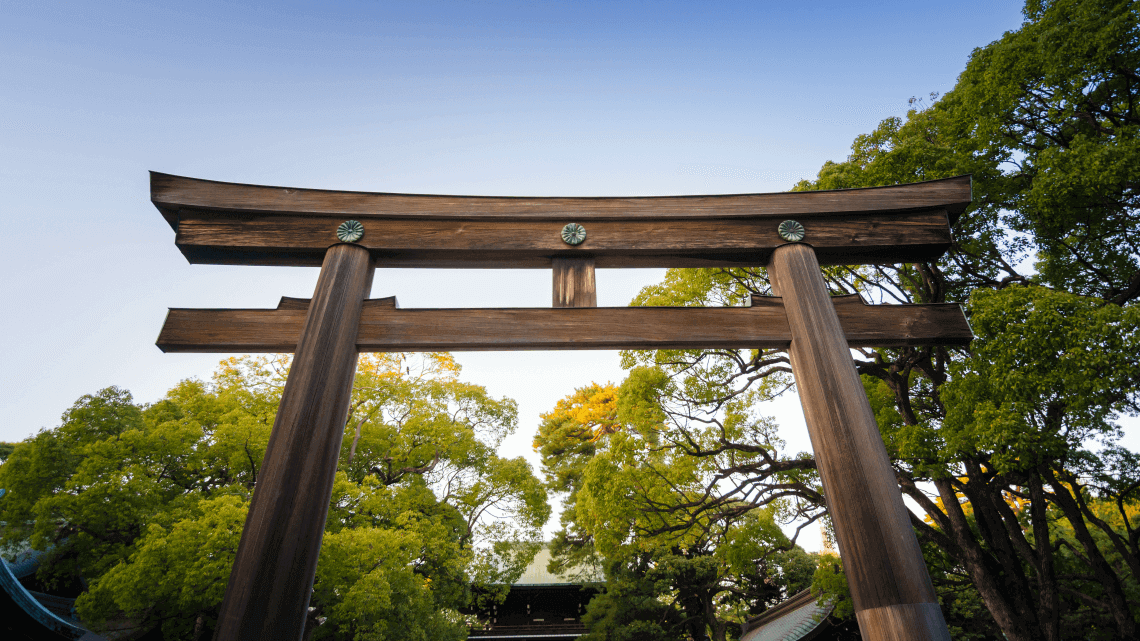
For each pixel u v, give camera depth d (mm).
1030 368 7426
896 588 3123
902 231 4719
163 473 15961
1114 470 9688
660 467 13594
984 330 7922
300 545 3232
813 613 18891
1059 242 10281
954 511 10656
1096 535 13562
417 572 17969
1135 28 8836
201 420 17578
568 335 4168
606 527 14352
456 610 19266
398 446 21250
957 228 10984
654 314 4285
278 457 3439
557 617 29578
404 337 4117
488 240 4656
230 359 21422
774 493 12977
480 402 23688
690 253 4695
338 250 4473
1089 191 8602
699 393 13070
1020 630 9672
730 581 22891
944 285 11531
